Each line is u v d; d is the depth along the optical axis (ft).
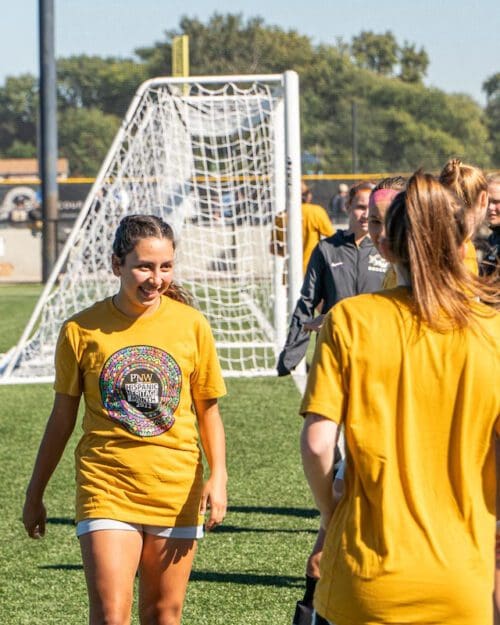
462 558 11.84
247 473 32.96
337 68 260.01
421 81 313.73
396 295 12.50
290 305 49.57
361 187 25.13
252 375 52.44
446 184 18.33
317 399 12.19
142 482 16.01
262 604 22.07
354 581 11.88
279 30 275.80
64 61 308.81
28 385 50.96
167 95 55.47
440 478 12.12
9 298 100.68
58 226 119.96
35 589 23.29
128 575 15.85
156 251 16.01
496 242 24.57
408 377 12.12
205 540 26.40
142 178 61.46
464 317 12.17
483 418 12.22
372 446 12.05
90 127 285.02
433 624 11.78
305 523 27.73
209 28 276.00
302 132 236.84
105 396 16.20
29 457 35.53
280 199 55.67
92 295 69.10
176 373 16.30
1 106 329.11
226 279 80.64
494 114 279.08
